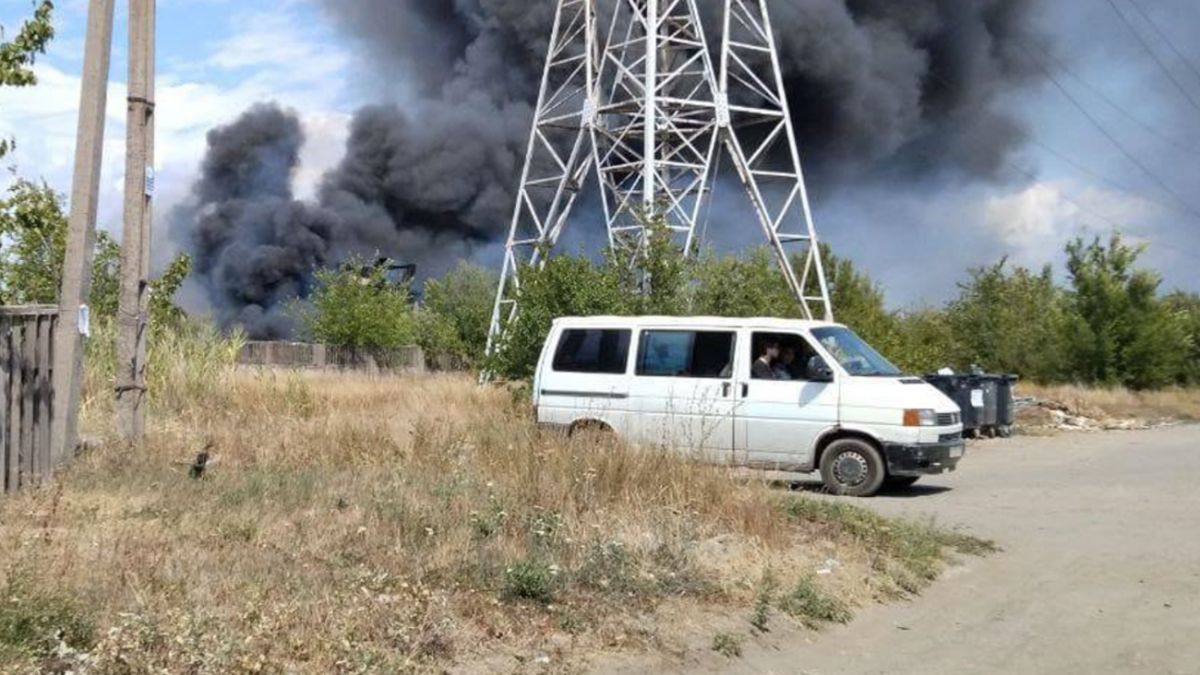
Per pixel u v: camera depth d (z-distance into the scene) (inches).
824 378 560.4
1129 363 1675.7
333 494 381.4
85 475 398.6
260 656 224.8
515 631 271.7
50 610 228.8
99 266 813.2
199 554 291.7
